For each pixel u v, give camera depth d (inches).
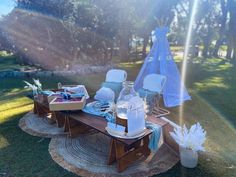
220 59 646.5
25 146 131.6
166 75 202.4
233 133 155.2
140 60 572.7
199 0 583.5
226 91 272.8
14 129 153.4
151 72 206.2
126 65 476.1
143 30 521.0
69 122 139.2
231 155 127.2
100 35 449.1
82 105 134.4
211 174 109.6
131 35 565.3
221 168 114.7
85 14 403.9
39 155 122.7
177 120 177.0
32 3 386.9
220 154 128.0
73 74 360.2
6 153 124.1
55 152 125.8
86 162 117.3
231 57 687.1
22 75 332.8
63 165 114.3
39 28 402.3
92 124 118.7
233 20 605.0
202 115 188.7
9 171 109.0
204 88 285.6
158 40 209.2
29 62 433.7
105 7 420.8
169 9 484.4
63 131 150.7
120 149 107.6
